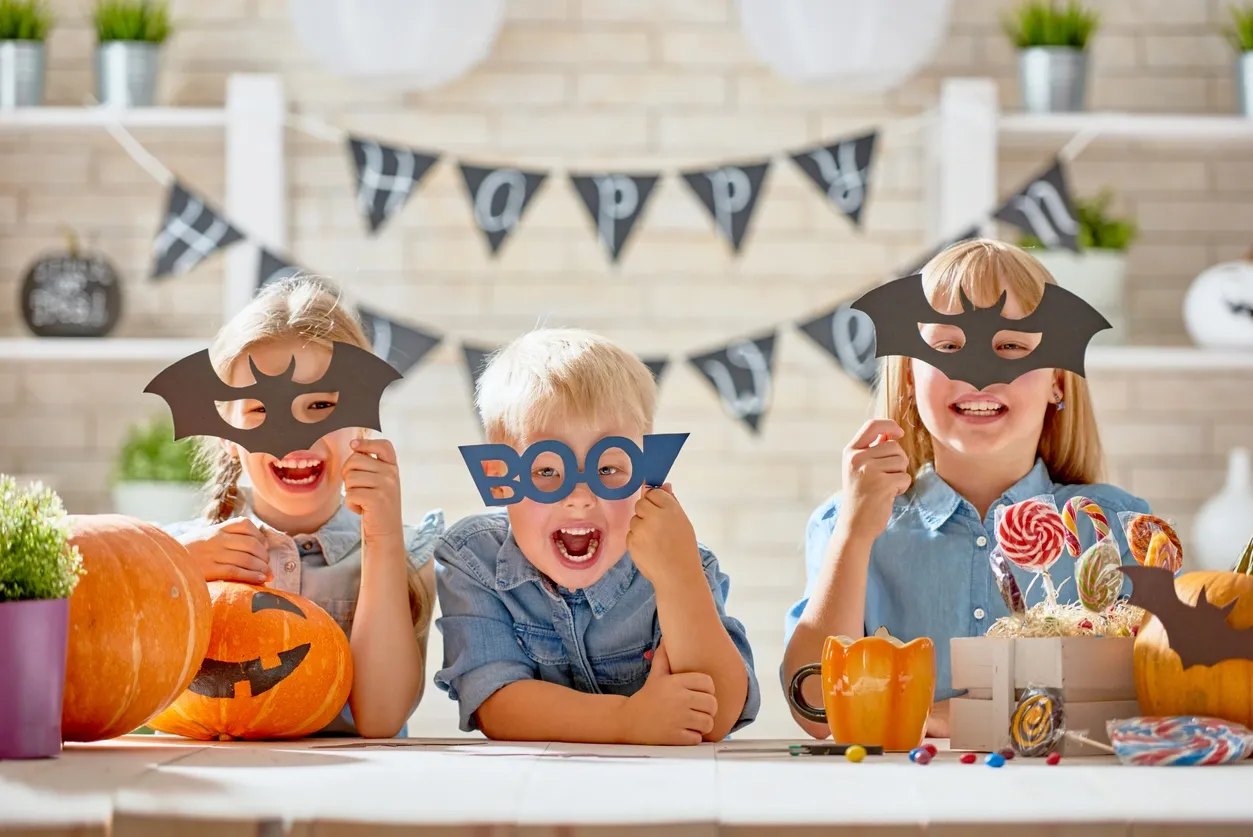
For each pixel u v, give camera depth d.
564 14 3.27
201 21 3.23
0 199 3.24
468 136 3.25
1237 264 3.07
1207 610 1.12
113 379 3.24
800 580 3.22
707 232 3.26
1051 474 1.70
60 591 1.08
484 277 3.25
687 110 3.27
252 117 3.09
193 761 1.03
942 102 3.10
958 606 1.60
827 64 2.76
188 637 1.21
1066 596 1.57
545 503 1.31
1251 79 3.12
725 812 0.82
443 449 3.23
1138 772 0.97
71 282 3.04
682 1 3.28
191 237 2.84
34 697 1.05
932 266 1.63
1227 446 3.26
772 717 3.18
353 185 3.24
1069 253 3.02
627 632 1.44
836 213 3.25
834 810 0.82
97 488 3.22
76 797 0.86
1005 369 1.30
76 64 3.23
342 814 0.82
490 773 0.94
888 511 1.43
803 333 2.83
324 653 1.32
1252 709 1.10
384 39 2.74
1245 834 0.80
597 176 2.80
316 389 1.31
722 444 3.25
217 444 1.69
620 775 0.94
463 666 1.39
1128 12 3.31
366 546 1.42
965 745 1.19
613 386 1.40
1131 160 3.30
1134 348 3.12
